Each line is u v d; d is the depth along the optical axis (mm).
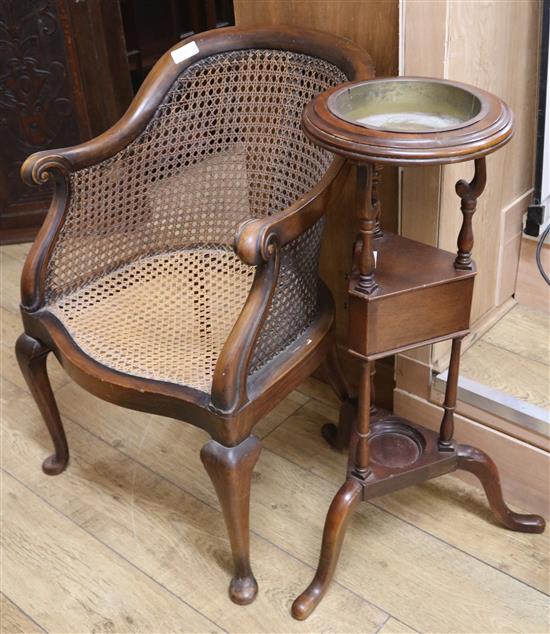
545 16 1584
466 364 1737
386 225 1735
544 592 1518
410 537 1645
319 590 1503
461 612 1488
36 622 1515
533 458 1617
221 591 1555
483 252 1739
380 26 1542
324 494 1755
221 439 1355
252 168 1694
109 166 1637
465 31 1438
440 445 1530
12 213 2764
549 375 1689
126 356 1488
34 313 1600
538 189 1765
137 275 1712
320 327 1534
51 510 1754
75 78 2514
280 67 1608
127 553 1645
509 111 1197
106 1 2418
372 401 1606
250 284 1660
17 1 2414
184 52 1645
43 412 1766
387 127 1184
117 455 1898
